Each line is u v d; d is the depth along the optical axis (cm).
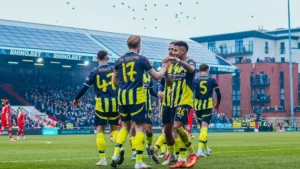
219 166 962
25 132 4297
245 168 928
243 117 7531
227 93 7738
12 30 4884
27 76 5697
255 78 7544
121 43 5709
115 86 1021
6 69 5556
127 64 909
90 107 5725
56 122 5266
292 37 8419
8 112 2680
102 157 1008
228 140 2641
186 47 947
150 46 6047
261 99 7462
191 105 935
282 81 7444
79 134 4547
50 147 1922
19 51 4425
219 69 6150
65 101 5669
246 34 8131
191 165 927
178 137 954
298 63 8081
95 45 5300
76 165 1009
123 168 944
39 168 945
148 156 1235
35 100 5434
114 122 1034
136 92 905
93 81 1021
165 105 977
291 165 989
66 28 5522
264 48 8219
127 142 2244
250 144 2084
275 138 3003
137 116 906
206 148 1328
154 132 4850
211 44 8469
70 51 4847
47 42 4881
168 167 957
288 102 7381
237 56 8256
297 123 7150
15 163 1062
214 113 6475
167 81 941
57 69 5916
